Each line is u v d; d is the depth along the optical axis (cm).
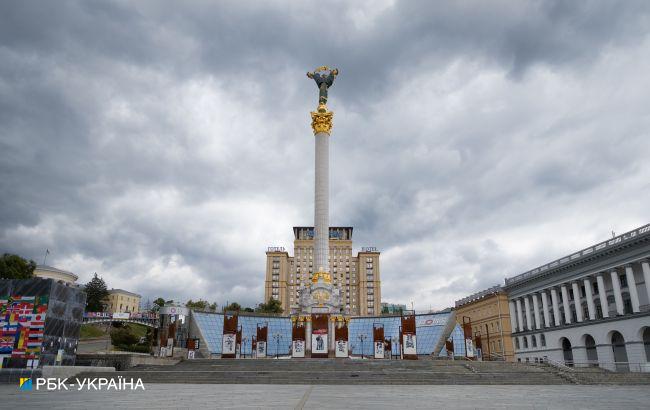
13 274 8881
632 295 7362
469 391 3900
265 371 5478
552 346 9131
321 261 9194
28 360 4919
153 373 5225
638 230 7350
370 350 10619
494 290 11219
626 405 2767
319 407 2475
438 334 10400
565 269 8881
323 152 9519
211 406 2500
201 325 9931
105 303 19112
